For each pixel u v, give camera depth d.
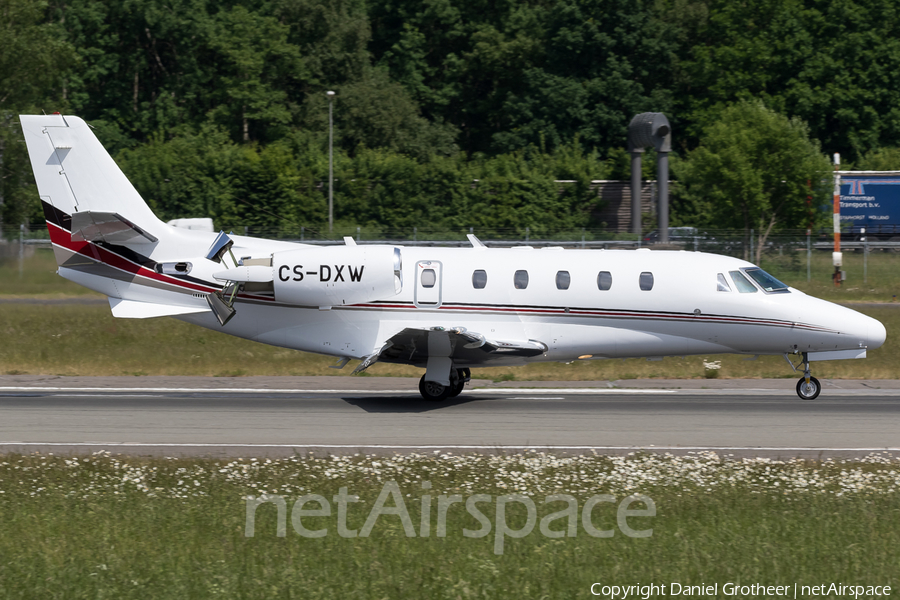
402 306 66.00
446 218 196.12
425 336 61.25
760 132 167.62
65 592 31.03
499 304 66.12
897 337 98.31
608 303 66.44
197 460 47.09
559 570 32.97
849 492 42.31
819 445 52.00
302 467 45.78
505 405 64.75
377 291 65.69
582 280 66.50
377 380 76.94
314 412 61.59
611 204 199.88
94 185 67.75
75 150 67.56
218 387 72.69
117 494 41.41
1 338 94.19
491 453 49.28
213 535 36.22
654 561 33.91
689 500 41.06
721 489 42.72
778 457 48.97
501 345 64.38
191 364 84.12
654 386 74.12
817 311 67.06
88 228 65.44
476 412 61.75
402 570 32.75
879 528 37.53
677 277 66.94
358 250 65.94
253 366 83.75
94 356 87.38
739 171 163.62
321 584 31.53
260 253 68.88
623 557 34.31
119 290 68.00
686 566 33.53
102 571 32.62
